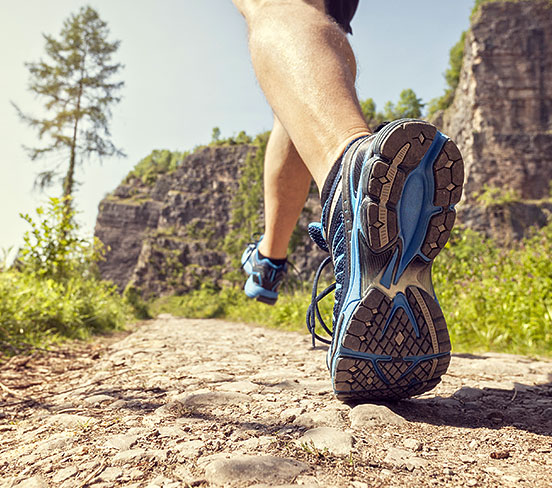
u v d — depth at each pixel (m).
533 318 3.21
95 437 0.96
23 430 1.09
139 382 1.62
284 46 1.02
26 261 6.43
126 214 71.19
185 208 62.16
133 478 0.73
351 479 0.69
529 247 4.84
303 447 0.83
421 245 0.92
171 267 57.56
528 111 35.72
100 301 6.84
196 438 0.91
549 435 0.94
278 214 1.54
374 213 0.88
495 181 34.94
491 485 0.68
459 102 39.84
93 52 25.03
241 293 27.83
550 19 36.06
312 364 2.08
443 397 1.29
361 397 1.07
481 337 3.35
